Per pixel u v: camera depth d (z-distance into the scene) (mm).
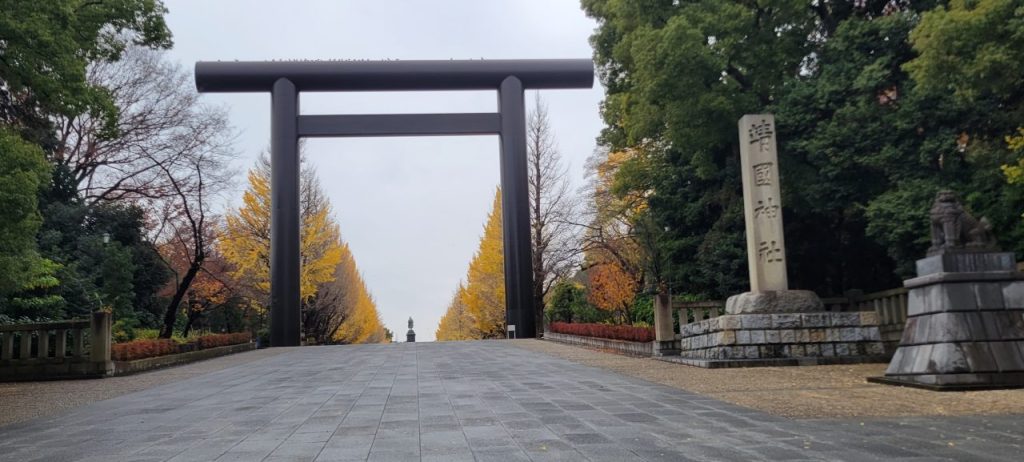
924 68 12375
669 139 19031
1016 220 13648
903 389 9555
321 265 34875
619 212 27266
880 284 19016
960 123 14516
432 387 10758
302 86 30391
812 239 18766
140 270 26531
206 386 12180
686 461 5250
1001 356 9469
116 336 21312
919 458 5215
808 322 14609
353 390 10656
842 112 15523
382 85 30734
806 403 8391
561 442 6074
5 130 11750
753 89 17969
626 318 28062
